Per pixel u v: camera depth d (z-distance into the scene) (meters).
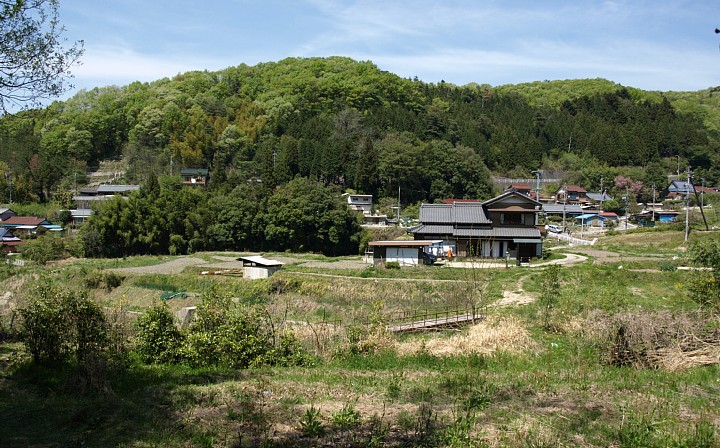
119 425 7.80
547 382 10.28
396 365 12.70
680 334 12.30
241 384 10.40
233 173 71.38
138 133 86.00
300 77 111.88
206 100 96.31
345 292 28.77
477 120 96.88
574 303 17.52
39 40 10.18
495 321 16.48
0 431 7.45
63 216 60.56
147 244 50.56
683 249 38.19
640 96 129.12
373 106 96.69
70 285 34.97
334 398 9.38
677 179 79.75
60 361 11.52
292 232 51.19
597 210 71.31
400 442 7.13
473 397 9.06
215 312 14.06
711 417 7.95
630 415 7.92
